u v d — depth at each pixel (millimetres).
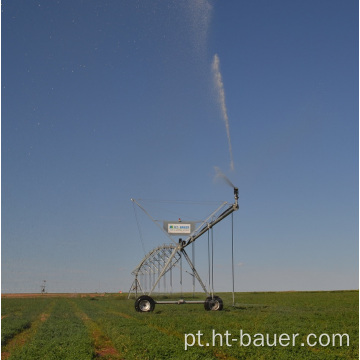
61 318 38750
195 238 43969
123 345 21188
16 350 21438
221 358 19719
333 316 37125
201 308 48531
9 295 131875
